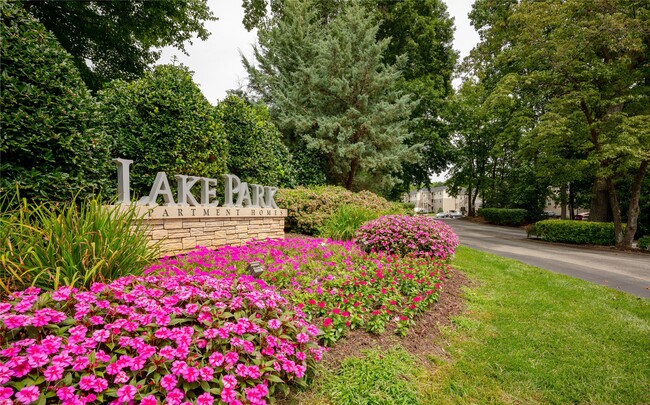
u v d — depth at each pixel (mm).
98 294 1849
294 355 2070
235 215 5395
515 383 2469
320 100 12000
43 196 3447
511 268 6621
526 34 12594
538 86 13469
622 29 10469
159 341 1720
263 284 3064
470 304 4156
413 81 17641
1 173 3301
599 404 2291
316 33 13727
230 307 2078
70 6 8859
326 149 11203
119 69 11352
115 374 1499
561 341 3184
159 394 1513
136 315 1758
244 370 1654
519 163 25812
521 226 24766
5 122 3236
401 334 3020
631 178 13906
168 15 10672
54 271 2080
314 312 2973
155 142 5477
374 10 16422
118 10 9703
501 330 3400
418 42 18203
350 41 11984
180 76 6031
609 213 15789
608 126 11523
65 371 1447
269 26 16953
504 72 17422
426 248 5773
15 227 2355
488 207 30250
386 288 3678
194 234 4613
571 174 13281
